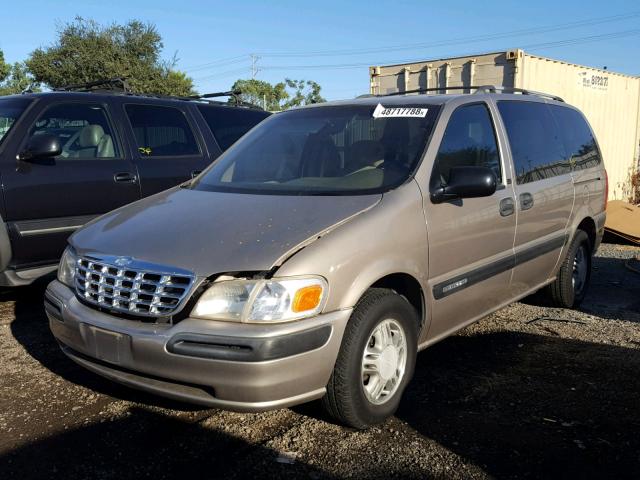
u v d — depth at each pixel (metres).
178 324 2.96
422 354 4.56
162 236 3.31
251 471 2.99
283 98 50.12
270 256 3.00
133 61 35.47
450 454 3.14
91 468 3.00
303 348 2.92
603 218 6.19
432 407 3.67
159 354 2.95
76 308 3.34
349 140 4.25
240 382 2.85
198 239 3.21
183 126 6.51
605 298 6.39
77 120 5.72
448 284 3.83
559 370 4.27
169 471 2.98
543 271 5.18
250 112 7.32
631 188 13.67
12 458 3.08
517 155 4.74
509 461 3.08
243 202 3.66
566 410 3.65
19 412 3.56
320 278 3.02
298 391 2.98
